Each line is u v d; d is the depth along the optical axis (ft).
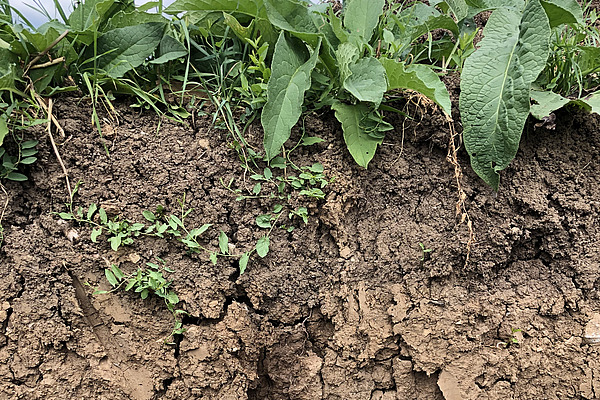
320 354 5.14
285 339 5.01
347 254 5.12
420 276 5.13
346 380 5.09
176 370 4.66
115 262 4.59
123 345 4.59
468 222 5.01
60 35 4.55
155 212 4.70
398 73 4.58
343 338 5.04
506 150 4.54
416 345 5.04
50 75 4.58
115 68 4.75
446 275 5.13
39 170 4.50
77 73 4.77
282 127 4.45
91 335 4.52
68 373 4.44
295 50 4.81
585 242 5.16
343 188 4.99
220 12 5.34
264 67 4.85
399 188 5.20
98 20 4.82
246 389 4.80
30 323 4.35
